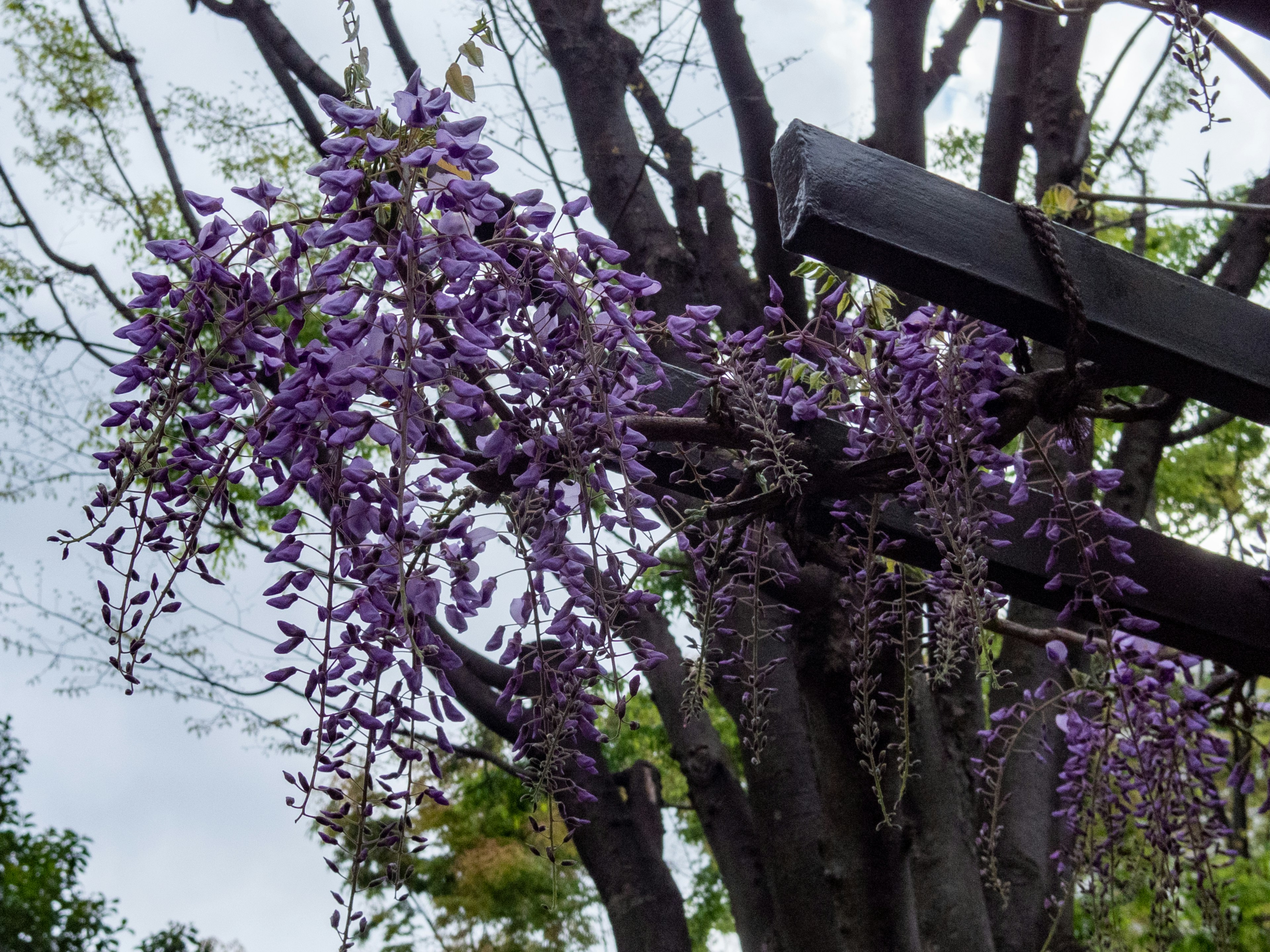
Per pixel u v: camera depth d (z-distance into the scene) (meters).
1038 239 1.44
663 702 2.88
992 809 1.84
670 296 2.66
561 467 1.29
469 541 1.26
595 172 2.85
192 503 1.22
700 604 1.52
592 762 1.27
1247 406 1.56
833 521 1.65
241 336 1.20
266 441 1.21
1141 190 3.42
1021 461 1.55
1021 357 1.57
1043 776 2.40
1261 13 1.39
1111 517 1.62
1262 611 1.78
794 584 1.80
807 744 2.39
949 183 1.44
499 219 1.28
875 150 1.42
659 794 3.13
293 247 1.21
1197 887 1.84
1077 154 2.84
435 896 6.08
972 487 1.54
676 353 2.28
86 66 4.23
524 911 5.82
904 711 1.53
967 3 3.08
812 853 2.30
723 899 6.80
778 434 1.48
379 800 1.15
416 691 1.17
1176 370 1.52
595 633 1.28
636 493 1.31
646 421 1.49
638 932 2.80
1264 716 1.89
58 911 6.42
